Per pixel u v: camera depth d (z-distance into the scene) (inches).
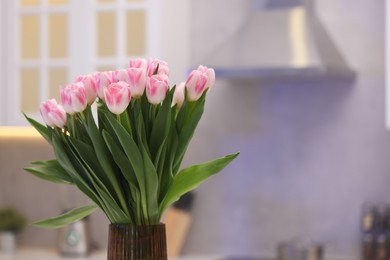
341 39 176.6
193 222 183.9
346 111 176.7
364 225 168.9
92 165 54.7
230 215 182.7
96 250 183.8
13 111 170.7
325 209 177.9
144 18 177.8
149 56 167.0
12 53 169.6
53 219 57.1
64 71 179.9
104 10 165.9
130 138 52.4
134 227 55.1
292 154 180.1
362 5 175.3
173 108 55.9
